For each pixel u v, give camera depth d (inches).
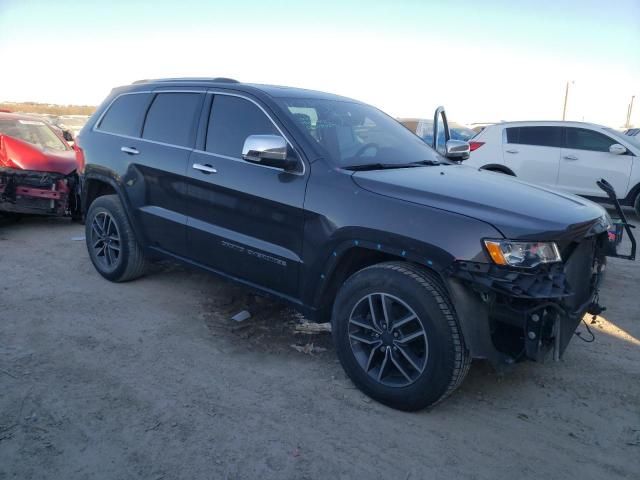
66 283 204.4
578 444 117.1
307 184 137.9
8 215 320.5
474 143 421.4
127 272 200.2
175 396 129.1
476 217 114.5
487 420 124.7
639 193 369.7
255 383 136.8
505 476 106.1
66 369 139.6
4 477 99.3
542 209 121.5
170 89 185.3
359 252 133.0
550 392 138.4
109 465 104.2
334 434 116.8
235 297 195.2
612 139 377.7
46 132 343.6
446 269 113.1
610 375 148.0
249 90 161.5
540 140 398.3
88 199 213.6
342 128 158.6
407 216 120.3
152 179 180.2
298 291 143.5
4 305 180.4
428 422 122.6
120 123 199.6
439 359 115.6
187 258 175.9
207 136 166.7
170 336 161.6
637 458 113.0
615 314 192.9
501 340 120.3
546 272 113.3
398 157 158.9
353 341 131.3
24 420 116.7
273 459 108.0
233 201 154.1
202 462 106.1
